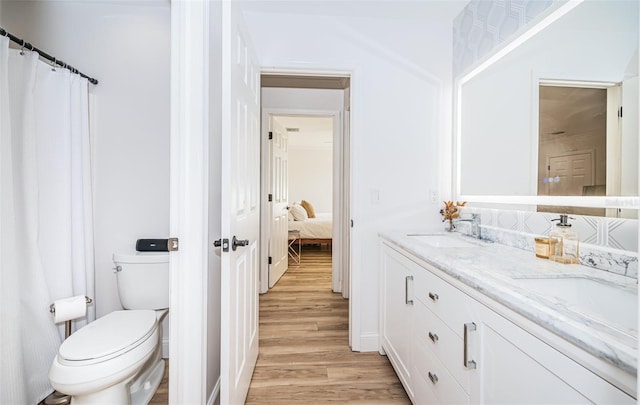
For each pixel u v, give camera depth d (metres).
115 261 1.77
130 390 1.54
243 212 1.46
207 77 1.25
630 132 0.99
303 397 1.56
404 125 2.07
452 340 1.07
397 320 1.68
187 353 1.22
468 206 1.92
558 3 1.25
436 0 1.85
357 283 2.04
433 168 2.10
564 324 0.61
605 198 1.06
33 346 1.53
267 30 1.96
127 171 1.95
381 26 2.04
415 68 2.07
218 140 1.50
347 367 1.84
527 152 1.44
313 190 7.59
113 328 1.42
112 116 1.94
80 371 1.18
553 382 0.65
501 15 1.61
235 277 1.30
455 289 1.06
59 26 1.92
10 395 1.37
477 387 0.92
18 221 1.49
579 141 1.17
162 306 1.78
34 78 1.51
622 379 0.51
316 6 1.90
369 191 2.05
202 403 1.24
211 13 1.39
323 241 5.13
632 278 0.93
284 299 3.00
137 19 1.95
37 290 1.53
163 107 1.97
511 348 0.78
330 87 3.10
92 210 1.89
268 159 3.23
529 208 1.42
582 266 1.07
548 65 1.32
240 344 1.41
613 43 1.05
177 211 1.20
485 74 1.76
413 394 1.44
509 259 1.18
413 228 2.08
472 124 1.88
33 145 1.51
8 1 1.91
